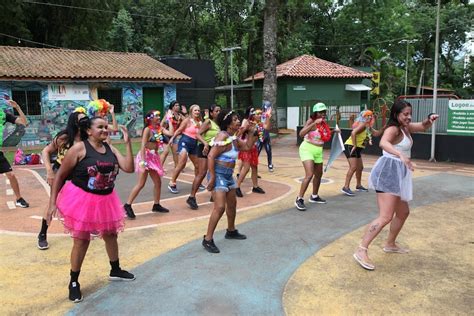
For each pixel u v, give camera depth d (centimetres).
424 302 420
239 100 2786
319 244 584
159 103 2414
